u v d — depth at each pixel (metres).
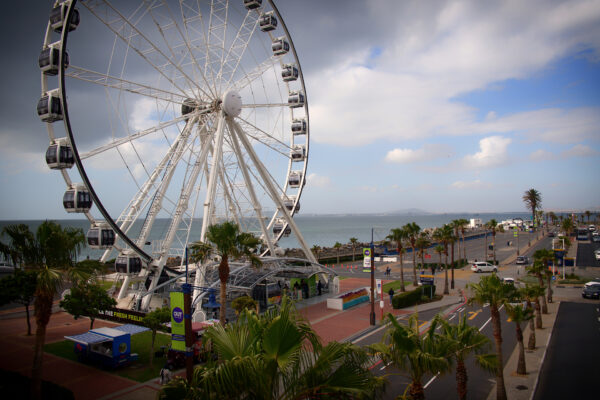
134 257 34.34
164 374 20.75
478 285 18.41
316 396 8.90
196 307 33.16
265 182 46.31
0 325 32.78
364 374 9.49
